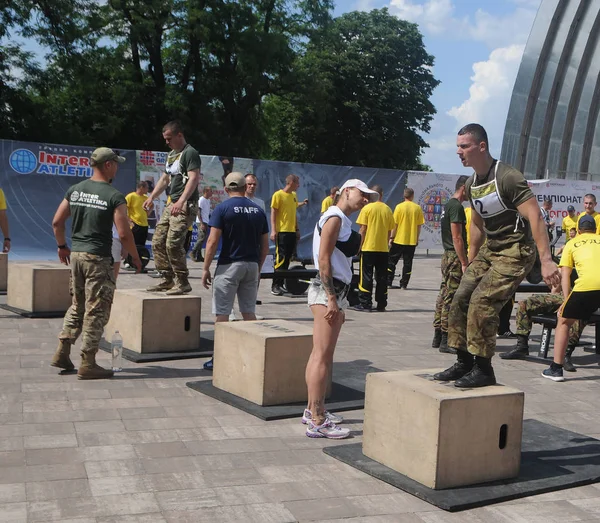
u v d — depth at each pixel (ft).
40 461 15.43
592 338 35.37
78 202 22.33
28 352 26.11
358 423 19.30
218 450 16.65
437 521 13.34
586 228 25.61
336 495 14.32
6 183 57.36
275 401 20.17
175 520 12.80
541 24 117.70
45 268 34.53
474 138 15.71
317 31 145.48
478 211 16.16
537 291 35.12
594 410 21.91
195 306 26.84
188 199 27.45
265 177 69.51
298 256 71.36
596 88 114.62
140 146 135.23
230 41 132.77
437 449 14.42
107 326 28.27
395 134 169.89
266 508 13.51
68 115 130.11
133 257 22.58
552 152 118.73
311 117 162.30
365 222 41.04
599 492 15.20
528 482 15.25
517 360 29.04
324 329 17.71
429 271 68.74
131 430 17.79
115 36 129.39
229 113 141.49
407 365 26.73
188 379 23.15
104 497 13.69
